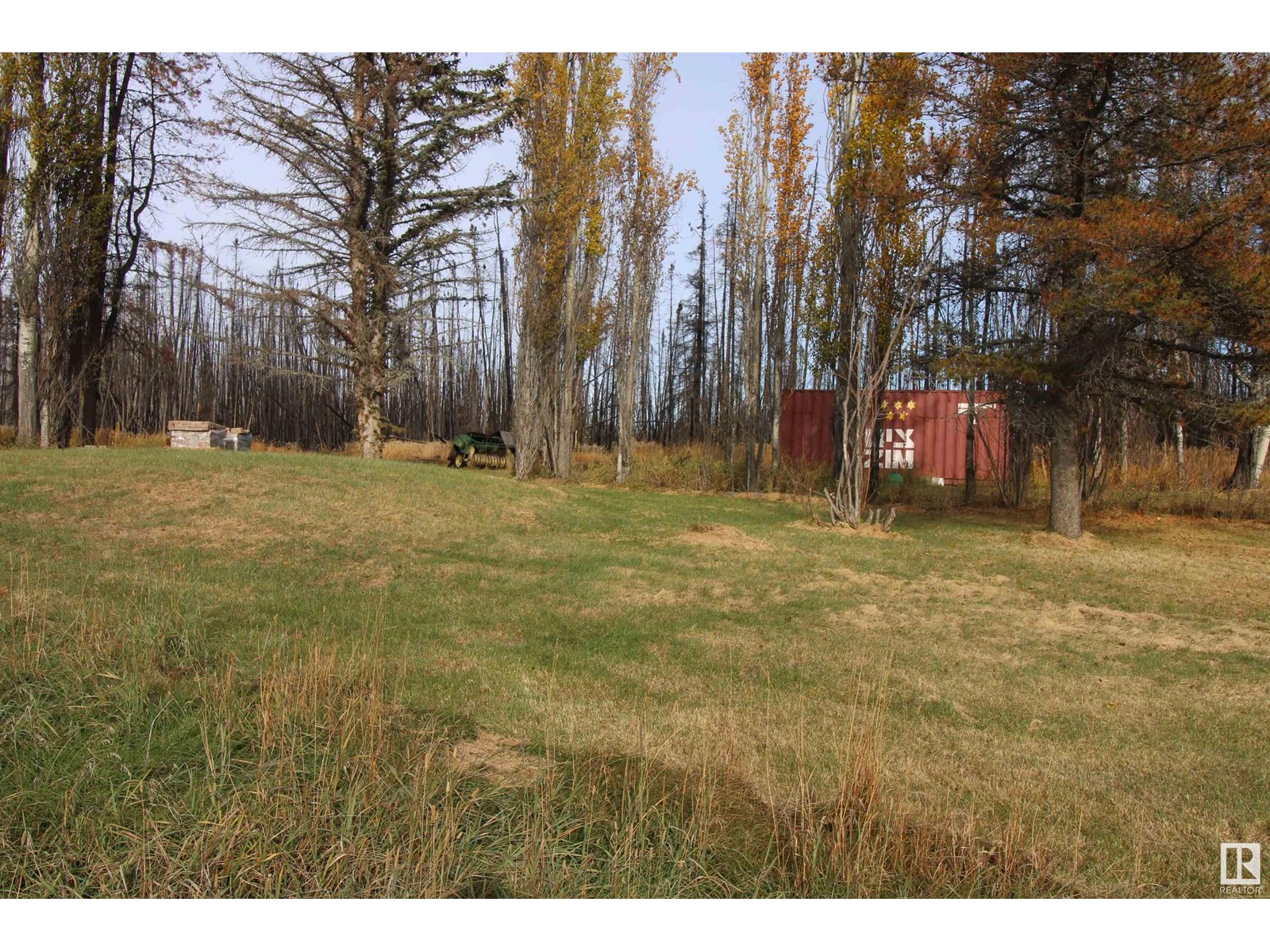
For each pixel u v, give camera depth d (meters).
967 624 9.22
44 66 20.55
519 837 3.99
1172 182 15.56
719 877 3.77
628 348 28.61
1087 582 11.80
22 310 20.41
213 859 3.60
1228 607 10.37
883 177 18.53
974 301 19.27
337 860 3.63
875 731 5.32
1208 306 14.10
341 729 4.88
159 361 31.86
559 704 5.99
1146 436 27.14
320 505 13.64
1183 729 6.13
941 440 26.25
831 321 22.81
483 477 18.53
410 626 8.03
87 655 5.76
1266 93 13.74
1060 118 15.82
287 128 20.56
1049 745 5.79
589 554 12.43
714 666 7.38
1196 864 4.14
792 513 18.81
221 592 8.61
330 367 24.94
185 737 4.67
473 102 21.77
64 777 4.12
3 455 15.29
